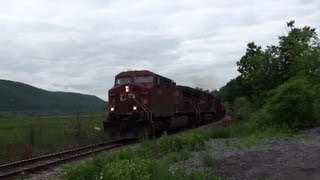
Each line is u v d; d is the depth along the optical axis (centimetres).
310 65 3397
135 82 3056
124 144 2650
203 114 4934
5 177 1487
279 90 2786
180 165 1442
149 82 3042
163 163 1323
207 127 3847
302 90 2738
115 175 1120
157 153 1788
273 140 2031
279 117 2731
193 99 4403
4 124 4647
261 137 2203
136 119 2898
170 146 1886
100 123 3456
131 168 1157
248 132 2581
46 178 1477
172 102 3500
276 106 2733
